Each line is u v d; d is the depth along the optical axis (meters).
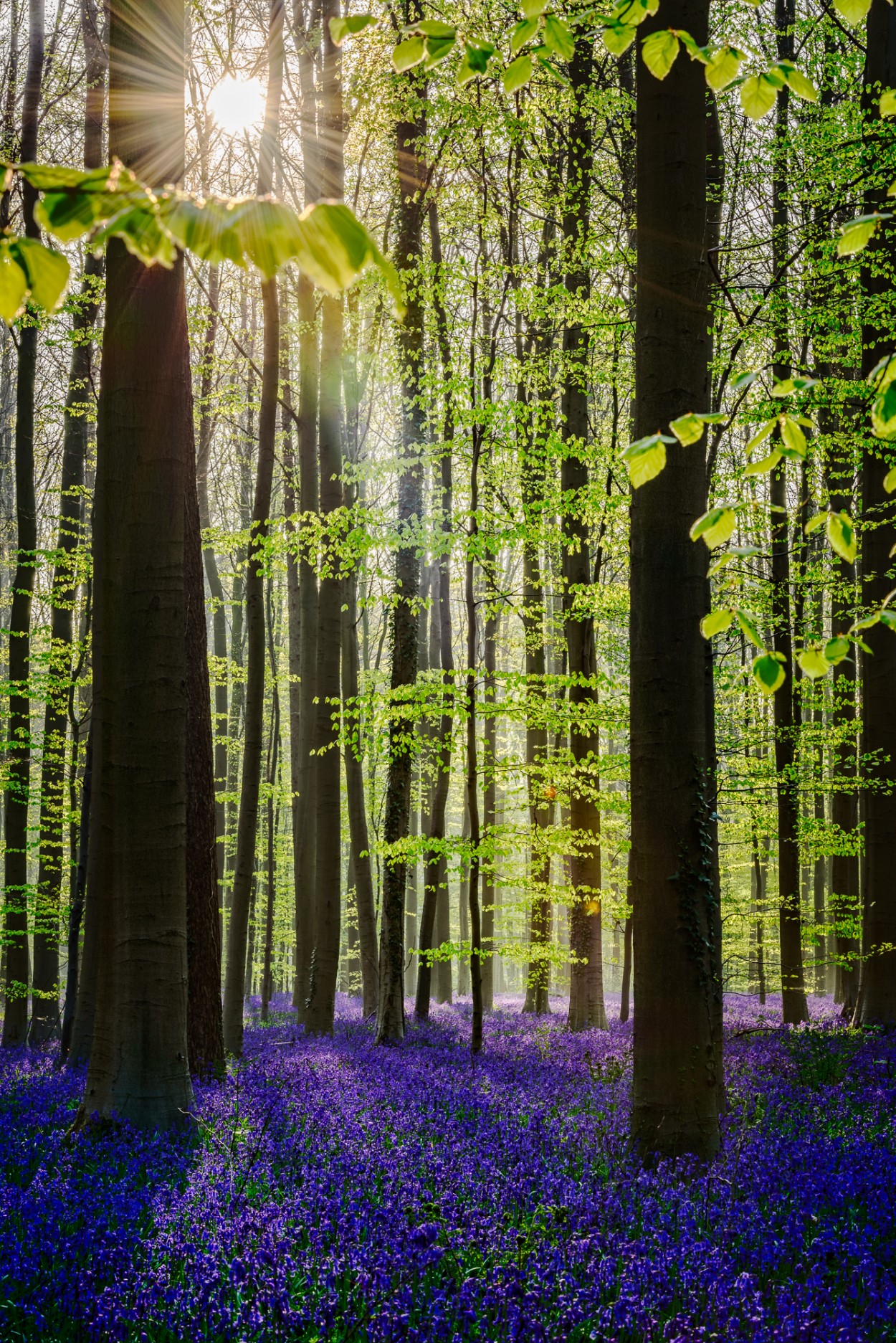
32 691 17.23
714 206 15.26
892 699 15.45
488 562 12.74
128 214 1.60
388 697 12.64
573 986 17.72
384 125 17.19
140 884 7.96
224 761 32.06
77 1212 5.53
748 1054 13.12
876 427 3.08
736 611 3.33
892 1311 4.32
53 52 20.39
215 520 39.66
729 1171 6.73
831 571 15.84
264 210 1.62
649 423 7.82
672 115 7.84
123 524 8.15
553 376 15.52
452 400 11.95
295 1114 8.46
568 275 17.34
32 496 18.16
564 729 13.15
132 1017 7.88
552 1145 7.61
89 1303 4.29
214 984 11.30
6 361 35.88
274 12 13.95
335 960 17.20
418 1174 6.46
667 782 7.52
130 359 8.18
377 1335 4.02
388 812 14.84
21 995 18.02
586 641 16.52
